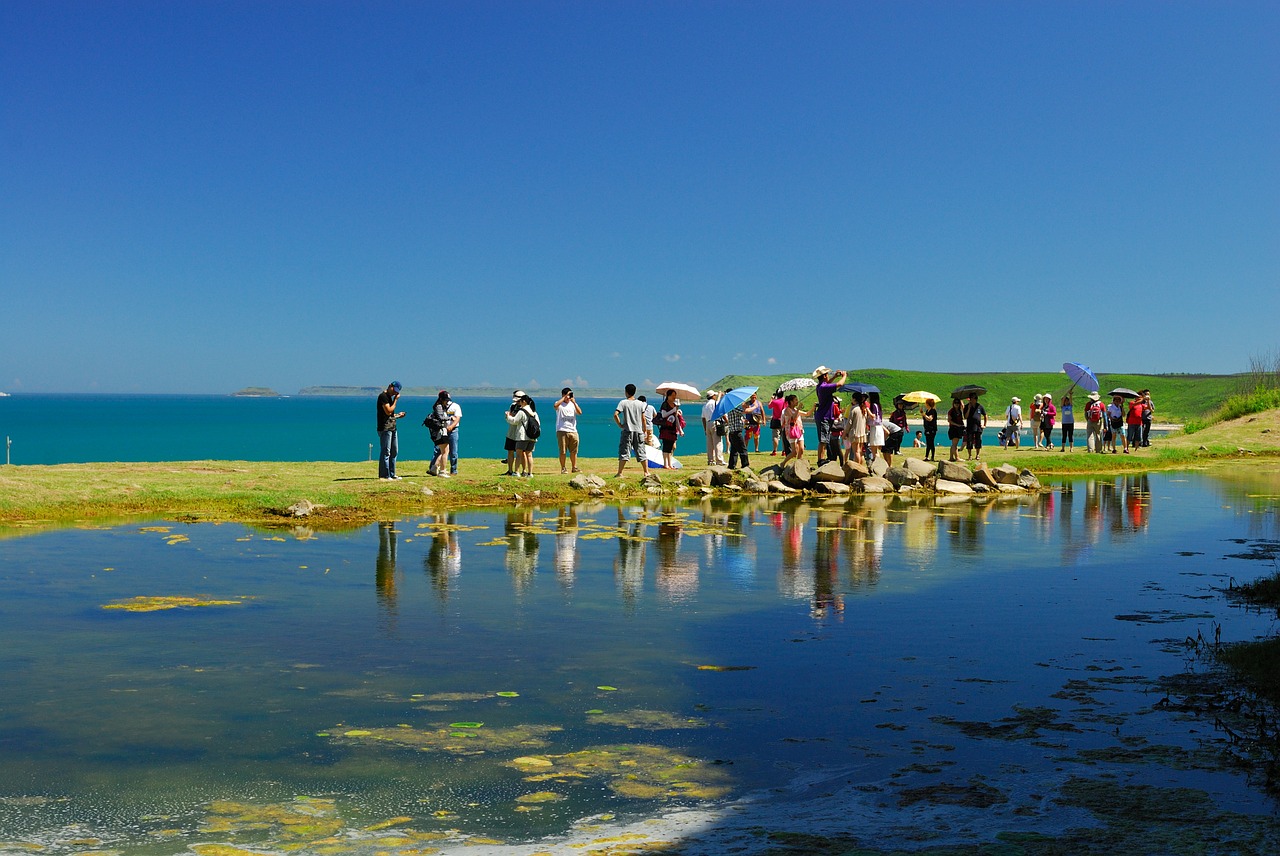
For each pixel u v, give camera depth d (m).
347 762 6.14
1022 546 15.51
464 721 6.95
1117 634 9.70
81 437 71.31
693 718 7.07
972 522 18.41
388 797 5.59
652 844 4.93
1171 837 4.88
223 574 12.23
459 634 9.46
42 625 9.56
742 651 8.96
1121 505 21.62
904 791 5.67
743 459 24.78
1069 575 12.99
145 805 5.44
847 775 5.95
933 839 4.93
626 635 9.51
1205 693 7.71
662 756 6.30
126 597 10.84
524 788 5.74
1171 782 5.76
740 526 17.33
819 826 5.15
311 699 7.41
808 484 23.09
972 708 7.34
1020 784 5.76
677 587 11.88
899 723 6.97
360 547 14.43
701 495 21.94
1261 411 48.31
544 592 11.47
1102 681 8.05
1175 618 10.45
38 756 6.18
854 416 24.39
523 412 21.97
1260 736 6.62
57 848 4.87
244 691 7.57
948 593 11.71
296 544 14.60
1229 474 30.19
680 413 25.31
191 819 5.25
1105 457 32.41
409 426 95.25
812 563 13.69
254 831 5.10
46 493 17.42
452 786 5.77
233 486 19.20
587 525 17.12
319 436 74.31
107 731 6.65
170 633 9.33
